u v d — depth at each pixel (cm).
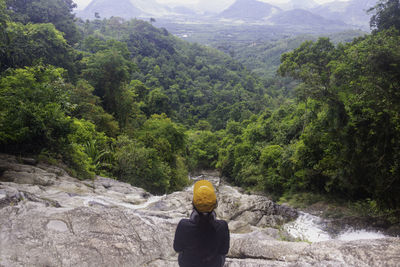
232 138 4288
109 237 320
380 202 982
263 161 2133
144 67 13400
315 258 293
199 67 17388
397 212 938
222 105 10294
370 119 1008
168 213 629
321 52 2502
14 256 272
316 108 1503
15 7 5178
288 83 14900
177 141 2977
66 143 1195
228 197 1220
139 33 16288
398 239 299
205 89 13138
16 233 301
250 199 1199
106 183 1198
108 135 2245
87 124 1714
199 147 5275
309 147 1530
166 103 5503
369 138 1009
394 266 247
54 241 298
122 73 2856
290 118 2856
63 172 1039
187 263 200
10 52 2183
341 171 1195
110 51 2898
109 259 288
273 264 287
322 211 1237
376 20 2230
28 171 889
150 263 301
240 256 353
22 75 1151
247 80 15400
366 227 960
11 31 2327
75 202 646
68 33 5891
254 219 1070
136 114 3388
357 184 1120
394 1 2080
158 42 17025
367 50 959
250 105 10150
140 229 353
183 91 11619
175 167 2673
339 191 1402
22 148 1039
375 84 945
